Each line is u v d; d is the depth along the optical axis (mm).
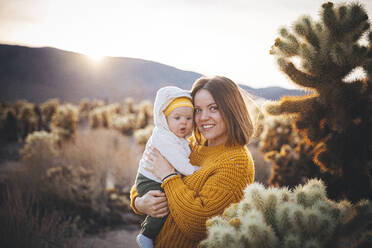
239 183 1699
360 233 1146
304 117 2342
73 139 10531
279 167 4332
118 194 6766
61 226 4398
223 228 1177
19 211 4090
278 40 2328
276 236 1158
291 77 2299
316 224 1085
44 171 6461
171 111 1998
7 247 3568
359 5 2064
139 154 9055
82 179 6637
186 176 1911
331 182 2363
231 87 1900
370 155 2117
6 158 9383
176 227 1771
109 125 17922
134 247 4645
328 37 2174
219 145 1960
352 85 2135
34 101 34594
